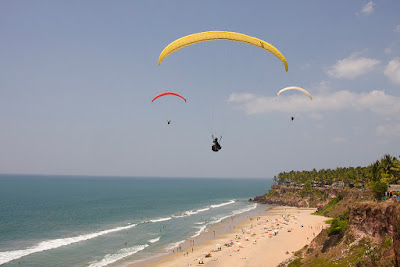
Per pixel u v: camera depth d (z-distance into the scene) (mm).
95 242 67375
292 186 158125
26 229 81812
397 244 22953
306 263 37844
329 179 137000
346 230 36250
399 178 60500
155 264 51062
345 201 89500
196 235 76188
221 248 61125
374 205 32656
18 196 189625
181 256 56031
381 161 64250
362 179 95312
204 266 49406
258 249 58031
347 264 30844
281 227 80438
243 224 91750
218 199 191750
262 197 171250
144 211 125250
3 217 102625
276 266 43531
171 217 108000
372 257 28531
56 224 90438
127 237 73125
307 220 88812
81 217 105250
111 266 50094
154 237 73438
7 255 55656
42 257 54562
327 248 37406
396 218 23422
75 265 50312
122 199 179875
